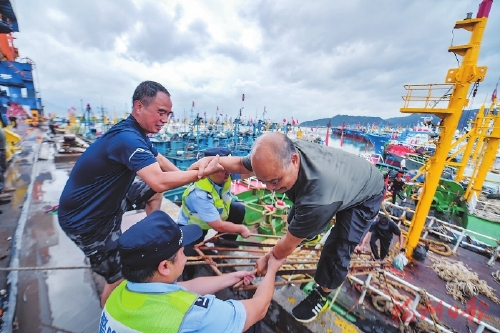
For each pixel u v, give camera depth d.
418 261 4.69
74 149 9.74
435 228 6.03
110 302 1.16
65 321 2.12
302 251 3.66
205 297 1.17
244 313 1.24
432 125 4.32
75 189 1.85
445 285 4.05
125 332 1.02
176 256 1.21
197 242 2.95
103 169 1.80
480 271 4.66
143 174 1.70
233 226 2.75
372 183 1.92
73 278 2.66
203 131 27.09
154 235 1.09
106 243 2.12
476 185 9.25
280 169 1.40
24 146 11.05
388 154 15.84
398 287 3.82
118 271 2.23
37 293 2.43
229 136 26.98
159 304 1.05
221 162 2.04
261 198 6.89
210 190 2.63
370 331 2.86
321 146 1.86
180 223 2.98
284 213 6.42
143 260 1.08
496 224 7.34
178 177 1.76
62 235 3.48
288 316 2.24
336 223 2.04
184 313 1.04
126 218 4.16
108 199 1.94
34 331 2.01
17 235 3.42
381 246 3.74
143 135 2.02
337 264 1.99
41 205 4.55
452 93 3.91
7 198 4.80
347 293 3.47
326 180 1.54
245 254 3.15
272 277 1.72
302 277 3.32
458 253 5.28
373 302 3.23
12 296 2.30
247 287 2.05
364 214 1.95
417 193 8.09
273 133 1.50
